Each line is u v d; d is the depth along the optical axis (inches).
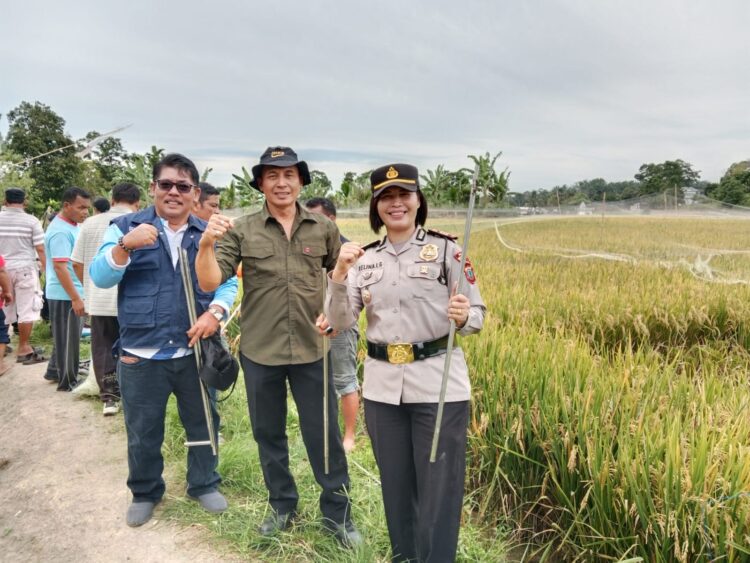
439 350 103.0
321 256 124.6
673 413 132.3
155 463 139.5
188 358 135.5
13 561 130.3
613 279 317.7
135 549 127.6
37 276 292.4
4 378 259.6
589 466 117.3
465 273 102.0
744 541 94.1
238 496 149.6
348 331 169.3
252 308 122.6
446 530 100.0
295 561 122.1
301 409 125.6
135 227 129.6
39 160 1678.2
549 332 221.0
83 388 225.5
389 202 102.3
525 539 135.3
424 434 101.9
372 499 140.8
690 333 267.7
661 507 103.3
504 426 142.3
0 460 181.0
